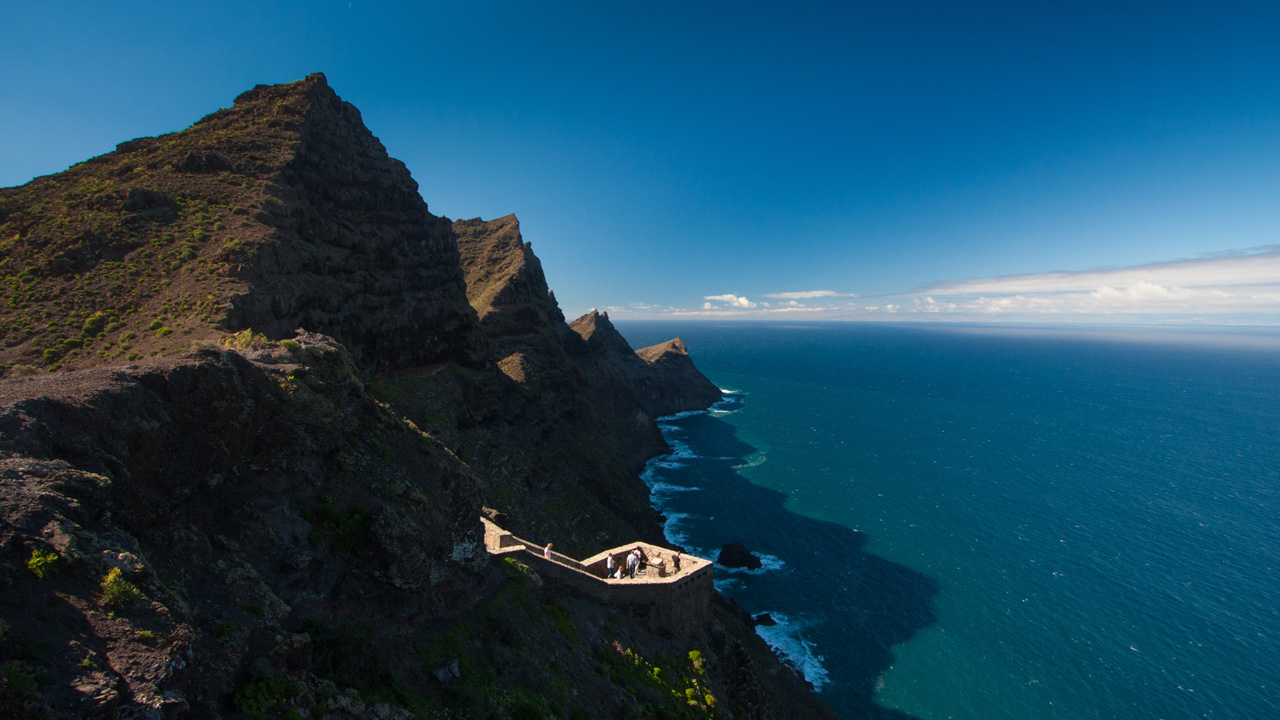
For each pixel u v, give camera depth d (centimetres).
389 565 1962
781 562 8094
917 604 7006
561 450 8769
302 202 5575
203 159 5416
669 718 2539
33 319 3809
